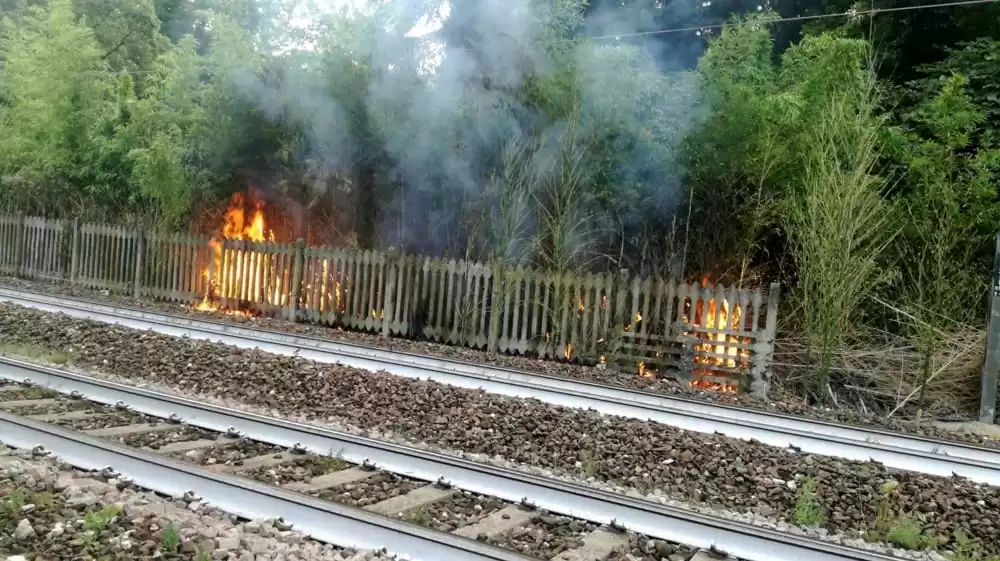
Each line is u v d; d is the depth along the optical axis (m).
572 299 12.94
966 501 6.28
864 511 6.17
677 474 6.75
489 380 9.41
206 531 4.55
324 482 5.81
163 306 16.14
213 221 18.22
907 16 16.31
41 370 8.36
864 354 12.02
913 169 12.89
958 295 12.06
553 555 4.77
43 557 4.10
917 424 10.27
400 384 8.98
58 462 5.67
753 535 4.93
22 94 21.56
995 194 12.50
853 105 12.17
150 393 7.63
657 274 13.37
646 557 4.83
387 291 14.56
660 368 12.16
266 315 16.12
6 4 29.94
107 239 18.81
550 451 7.21
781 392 11.68
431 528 4.72
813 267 11.45
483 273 13.55
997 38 15.67
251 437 6.80
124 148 19.09
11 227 21.20
